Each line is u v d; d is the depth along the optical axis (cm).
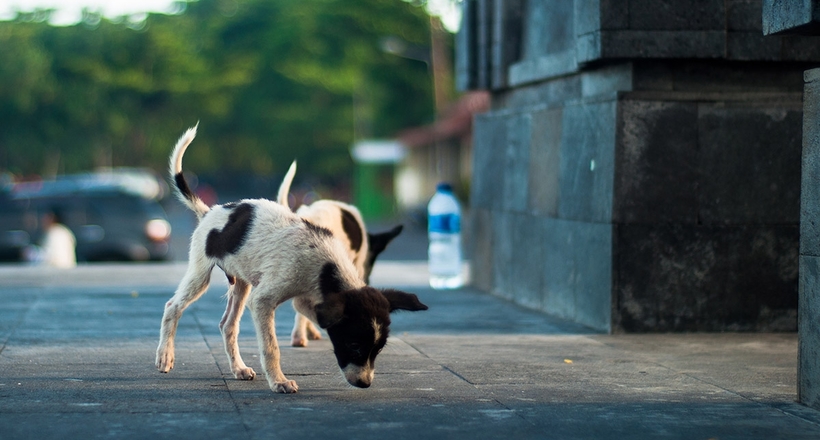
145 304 1147
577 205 1030
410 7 5697
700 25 948
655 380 731
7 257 2200
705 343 902
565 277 1065
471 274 1404
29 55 5388
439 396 665
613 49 948
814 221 638
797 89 992
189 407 620
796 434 575
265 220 674
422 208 4075
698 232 957
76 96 5584
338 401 645
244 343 873
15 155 5838
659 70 973
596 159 987
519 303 1202
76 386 678
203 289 713
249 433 558
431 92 5488
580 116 1024
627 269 952
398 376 736
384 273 1631
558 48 1128
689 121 952
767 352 856
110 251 2264
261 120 6150
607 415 616
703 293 960
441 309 1141
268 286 657
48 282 1417
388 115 5697
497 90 1348
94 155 5953
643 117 947
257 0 6381
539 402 651
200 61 6256
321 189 6812
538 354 838
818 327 633
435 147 4891
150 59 6041
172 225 4709
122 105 5947
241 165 7988
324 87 5872
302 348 858
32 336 898
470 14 1348
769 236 963
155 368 749
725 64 980
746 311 965
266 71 6106
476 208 1380
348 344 621
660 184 952
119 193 2309
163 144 6688
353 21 5669
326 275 654
